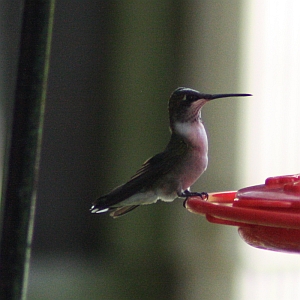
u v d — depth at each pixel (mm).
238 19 12312
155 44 12273
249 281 12109
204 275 12164
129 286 12289
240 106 12375
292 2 12469
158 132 12273
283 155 12477
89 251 12758
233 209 4473
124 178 12531
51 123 12742
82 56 12664
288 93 12461
